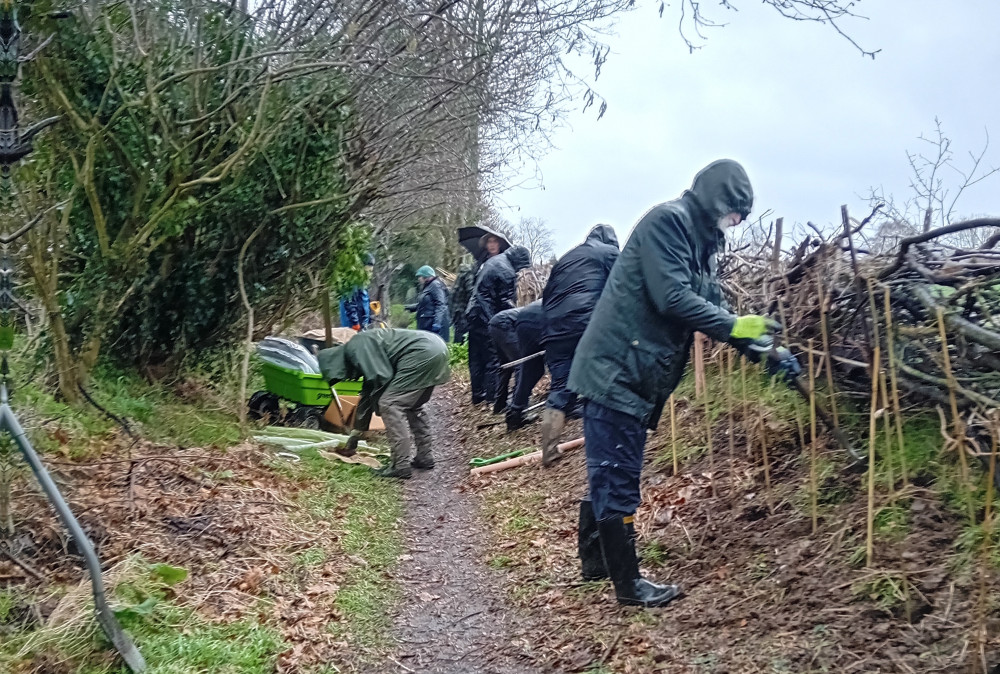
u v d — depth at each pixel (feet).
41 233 21.63
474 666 14.16
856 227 14.46
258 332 31.71
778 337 15.56
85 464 19.69
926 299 12.89
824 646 11.52
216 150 23.90
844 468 15.07
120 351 27.32
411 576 18.60
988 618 10.61
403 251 70.23
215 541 17.51
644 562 16.11
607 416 14.38
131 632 13.15
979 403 11.87
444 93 27.86
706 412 18.56
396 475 26.45
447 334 52.19
